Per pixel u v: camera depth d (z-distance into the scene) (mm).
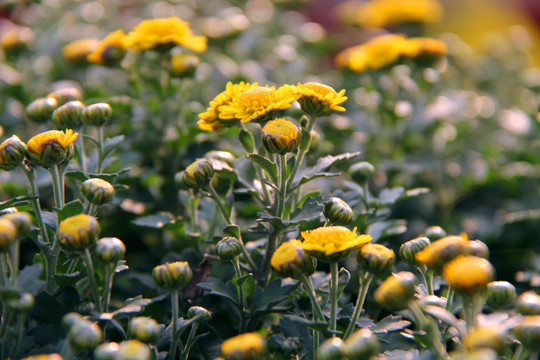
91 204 641
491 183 921
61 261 641
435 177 940
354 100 1049
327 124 886
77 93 749
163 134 823
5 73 1057
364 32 1503
